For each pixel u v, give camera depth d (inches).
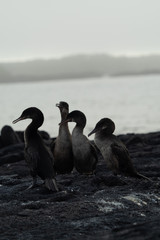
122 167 522.9
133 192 449.1
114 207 398.9
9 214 381.1
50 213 378.0
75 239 316.5
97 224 351.6
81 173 560.7
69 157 566.3
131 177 527.2
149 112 4731.8
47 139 903.7
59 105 595.5
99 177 492.1
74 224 351.9
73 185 488.7
